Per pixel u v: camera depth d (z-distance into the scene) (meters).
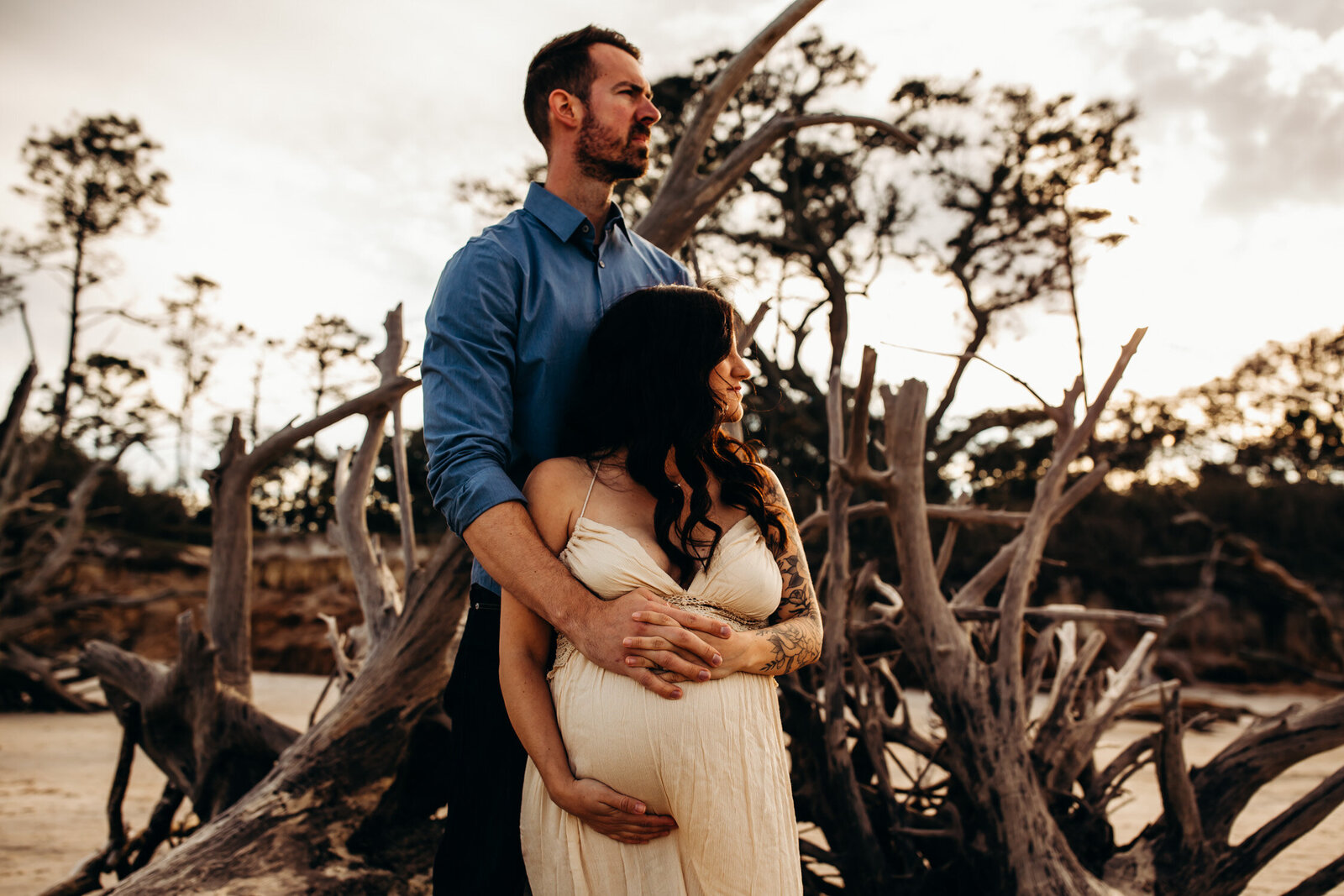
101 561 19.14
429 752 2.87
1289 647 18.58
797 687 2.86
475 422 1.67
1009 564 3.06
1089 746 2.75
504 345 1.76
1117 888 2.49
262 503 31.39
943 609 2.66
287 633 19.23
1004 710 2.54
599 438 1.66
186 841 2.55
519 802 1.73
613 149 1.89
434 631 2.76
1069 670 2.91
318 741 2.72
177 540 26.89
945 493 16.17
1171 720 2.55
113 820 3.38
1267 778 2.63
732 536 1.59
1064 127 17.64
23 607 12.41
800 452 16.12
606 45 1.92
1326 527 21.95
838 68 19.14
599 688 1.51
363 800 2.66
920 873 2.61
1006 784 2.46
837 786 2.69
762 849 1.48
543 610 1.52
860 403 2.63
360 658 3.61
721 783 1.46
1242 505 22.67
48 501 24.94
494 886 1.70
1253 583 19.23
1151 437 23.14
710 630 1.47
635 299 1.68
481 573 1.82
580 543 1.56
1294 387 29.78
